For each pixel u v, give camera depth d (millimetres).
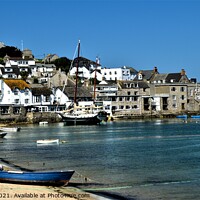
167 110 179375
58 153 63156
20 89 152250
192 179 42375
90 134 97000
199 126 121062
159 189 38312
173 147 69438
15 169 49219
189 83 190625
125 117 165250
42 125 136125
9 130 108375
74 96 153625
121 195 36156
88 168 49406
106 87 177750
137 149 67188
